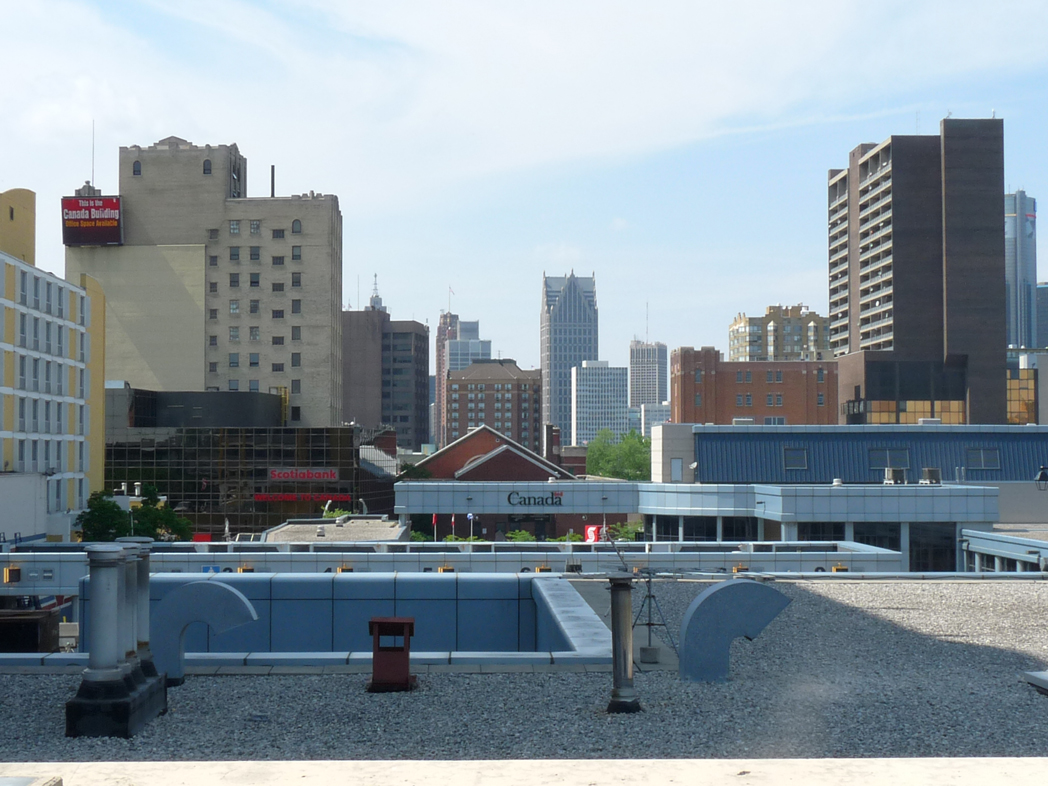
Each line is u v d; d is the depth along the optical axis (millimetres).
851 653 17953
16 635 22625
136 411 121375
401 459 162375
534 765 9695
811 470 83938
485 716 13516
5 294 69875
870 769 9367
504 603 24391
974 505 66062
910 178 181125
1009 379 175125
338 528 65938
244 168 167375
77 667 16625
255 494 117812
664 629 20344
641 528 79375
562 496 77688
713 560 43656
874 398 173875
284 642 24203
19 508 65312
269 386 155750
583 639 18219
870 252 193500
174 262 156625
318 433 118000
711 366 186625
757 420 186250
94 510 72125
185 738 12641
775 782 9047
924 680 15672
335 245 162000
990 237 176000
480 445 136750
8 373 70188
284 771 9578
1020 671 16344
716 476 84188
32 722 13422
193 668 16656
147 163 158000
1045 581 29062
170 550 48219
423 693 14883
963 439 84688
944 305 176125
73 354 82812
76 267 156750
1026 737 12336
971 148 176875
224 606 15688
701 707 13922
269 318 157000
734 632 15758
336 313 163375
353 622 24250
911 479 83500
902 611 22891
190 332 156500
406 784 9148
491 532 87562
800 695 14648
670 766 9555
